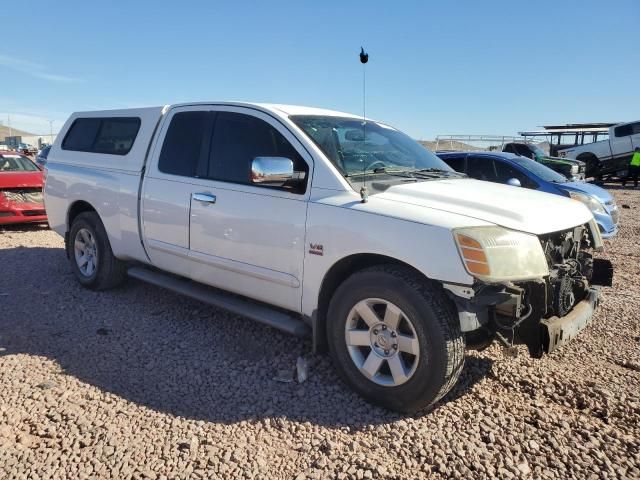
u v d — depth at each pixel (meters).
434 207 3.27
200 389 3.57
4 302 5.24
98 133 5.71
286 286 3.75
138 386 3.59
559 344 3.27
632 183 23.06
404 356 3.30
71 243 5.80
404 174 4.00
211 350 4.19
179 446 2.92
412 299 3.10
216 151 4.33
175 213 4.48
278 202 3.76
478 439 3.01
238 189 4.03
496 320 3.23
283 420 3.18
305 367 3.77
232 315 4.92
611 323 4.93
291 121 3.94
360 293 3.34
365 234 3.28
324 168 3.64
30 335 4.40
